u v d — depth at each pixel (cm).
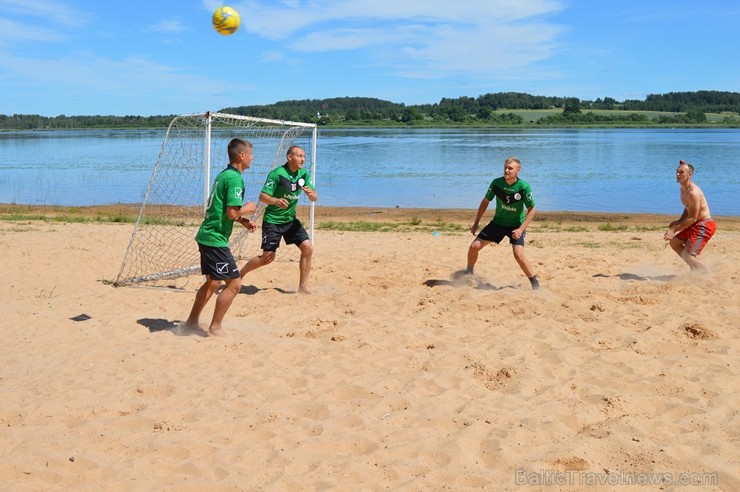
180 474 367
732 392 474
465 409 449
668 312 687
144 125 18000
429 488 350
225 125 992
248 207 611
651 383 489
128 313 709
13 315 698
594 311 699
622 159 4431
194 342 604
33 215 1728
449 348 585
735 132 10969
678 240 887
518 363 537
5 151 5966
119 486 351
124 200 2519
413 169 3756
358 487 350
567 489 346
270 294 805
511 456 381
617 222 1834
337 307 745
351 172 3603
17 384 507
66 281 877
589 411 441
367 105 19950
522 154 4997
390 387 493
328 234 1395
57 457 381
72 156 5141
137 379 513
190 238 1256
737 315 668
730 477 352
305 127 1026
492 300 744
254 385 499
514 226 841
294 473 368
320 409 453
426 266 974
